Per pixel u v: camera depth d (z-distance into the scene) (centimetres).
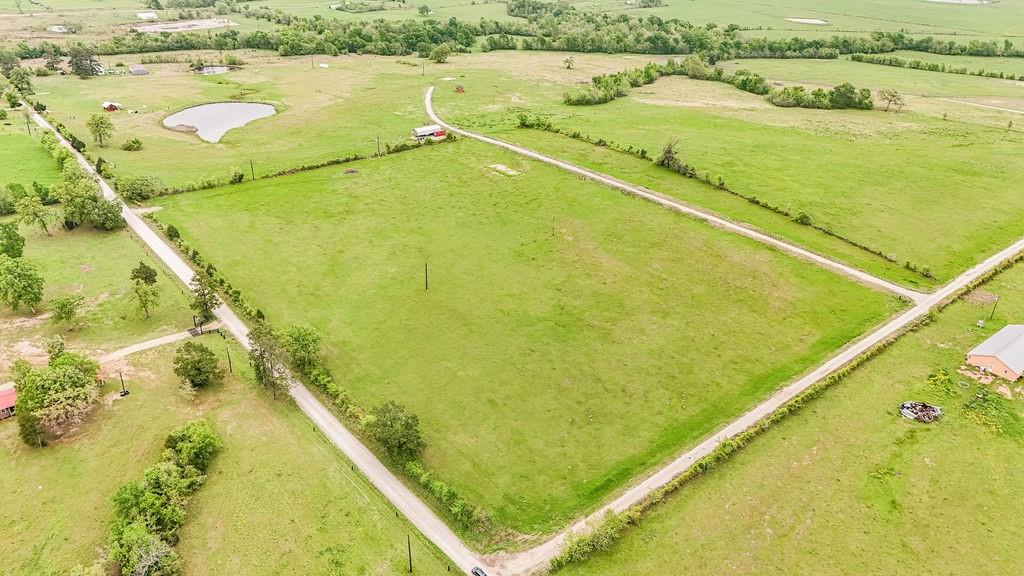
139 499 5816
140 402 7400
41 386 6800
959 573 5612
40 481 6325
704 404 7569
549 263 10519
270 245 10925
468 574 5584
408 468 6494
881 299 9612
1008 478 6581
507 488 6456
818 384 7744
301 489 6369
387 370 8069
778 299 9594
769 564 5700
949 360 8325
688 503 6291
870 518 6141
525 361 8275
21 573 5444
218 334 8706
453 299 9531
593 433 7150
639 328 8938
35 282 8888
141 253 10675
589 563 5700
